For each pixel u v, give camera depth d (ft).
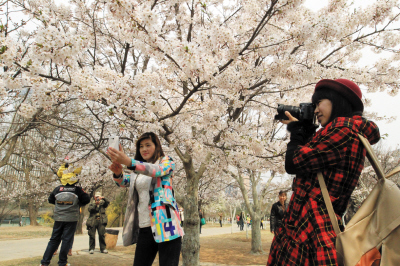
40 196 58.70
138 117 15.29
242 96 18.37
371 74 18.45
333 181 4.36
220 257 30.09
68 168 17.03
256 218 33.91
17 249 30.86
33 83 12.66
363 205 4.28
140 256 8.05
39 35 10.87
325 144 4.35
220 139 20.20
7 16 16.84
